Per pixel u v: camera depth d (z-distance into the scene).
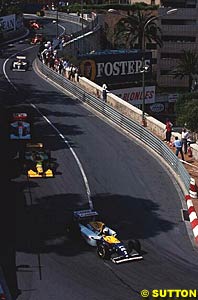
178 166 83.12
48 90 137.00
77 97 130.62
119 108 115.88
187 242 62.12
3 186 76.00
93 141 99.06
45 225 64.94
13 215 67.31
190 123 130.25
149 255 58.22
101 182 79.56
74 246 59.81
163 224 66.69
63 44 179.25
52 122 109.44
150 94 180.38
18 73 155.88
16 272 53.94
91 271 54.34
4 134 99.50
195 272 54.75
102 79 167.62
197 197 74.12
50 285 51.56
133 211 70.06
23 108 118.62
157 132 102.19
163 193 76.56
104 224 62.97
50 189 75.94
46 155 85.19
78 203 71.69
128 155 92.44
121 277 53.25
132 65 174.25
